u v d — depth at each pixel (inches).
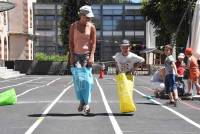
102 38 3383.4
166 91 655.1
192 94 771.4
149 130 422.3
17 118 499.5
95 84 1312.7
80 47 515.8
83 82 516.7
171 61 641.0
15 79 1688.0
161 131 417.4
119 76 537.6
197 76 762.2
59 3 3334.2
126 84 535.8
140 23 3376.0
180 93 759.1
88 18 514.6
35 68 2591.0
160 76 778.8
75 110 572.1
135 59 541.3
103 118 501.0
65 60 2640.3
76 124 455.2
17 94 861.2
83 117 507.8
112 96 824.3
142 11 2459.4
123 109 536.4
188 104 673.0
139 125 452.8
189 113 557.3
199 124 464.1
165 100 729.6
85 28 515.8
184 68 772.6
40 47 3336.6
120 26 3380.9
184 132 412.8
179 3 2069.4
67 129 425.1
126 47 539.8
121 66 542.9
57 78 1823.3
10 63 2581.2
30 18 3046.3
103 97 799.1
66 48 2859.3
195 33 800.3
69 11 2822.3
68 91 957.2
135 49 3351.4
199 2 808.3
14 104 650.2
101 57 3371.1
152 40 3341.5
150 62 3225.9
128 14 3373.5
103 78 1850.4
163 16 2143.2
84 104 526.3
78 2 2815.0
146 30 3358.8
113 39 3385.8
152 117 514.9
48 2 3336.6
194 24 805.9
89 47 520.4
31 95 834.8
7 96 644.1
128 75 543.2
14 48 2928.2
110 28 3383.4
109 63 2842.0
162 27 2388.0
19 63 2586.1
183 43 2097.7
